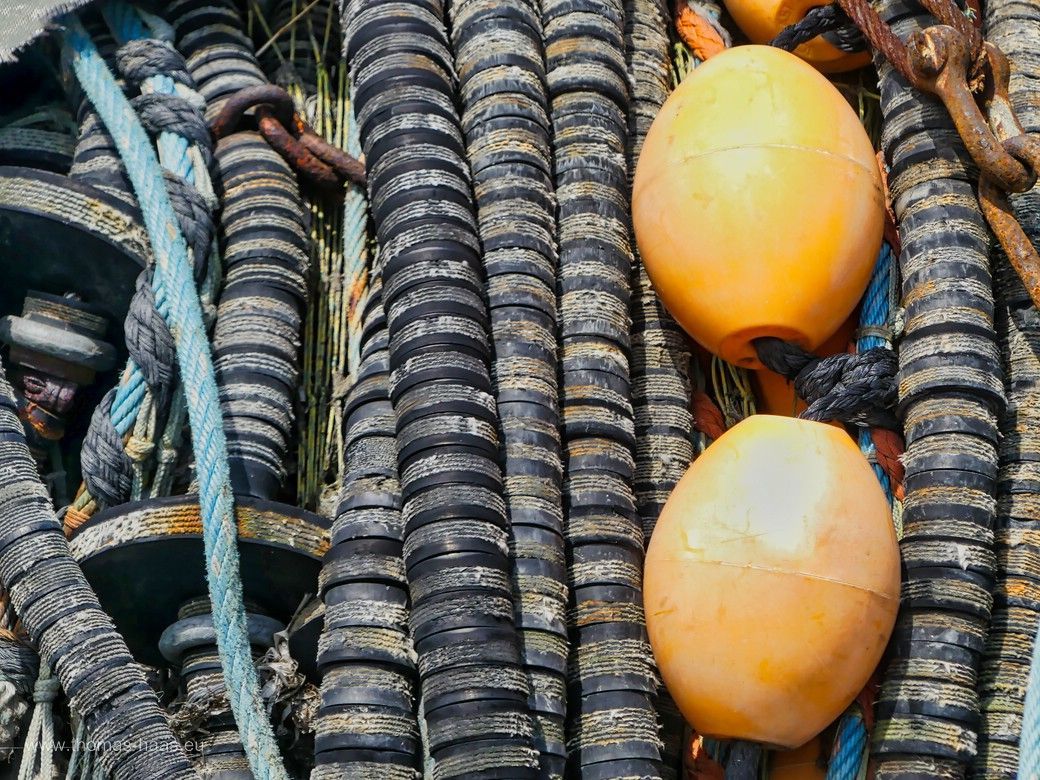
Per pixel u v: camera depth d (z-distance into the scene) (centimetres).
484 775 303
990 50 368
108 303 375
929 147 363
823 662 311
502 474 334
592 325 357
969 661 321
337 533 338
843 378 347
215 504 339
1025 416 347
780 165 346
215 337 371
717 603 313
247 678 329
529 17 391
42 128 405
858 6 374
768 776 326
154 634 361
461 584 316
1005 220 352
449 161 365
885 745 318
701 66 372
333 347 387
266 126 397
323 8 431
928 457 337
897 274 365
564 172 374
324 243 400
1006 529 337
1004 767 321
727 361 359
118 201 366
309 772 342
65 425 376
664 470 354
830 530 315
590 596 332
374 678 323
